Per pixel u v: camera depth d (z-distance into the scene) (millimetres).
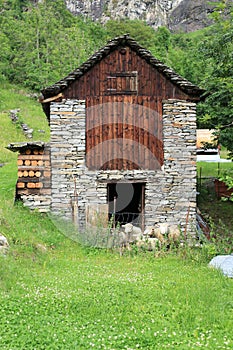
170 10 127375
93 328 7332
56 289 9164
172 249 14406
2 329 7031
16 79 56750
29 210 16531
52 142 16109
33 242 12961
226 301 9102
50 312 7914
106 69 16328
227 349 6680
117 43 16141
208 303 8891
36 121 41031
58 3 87812
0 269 9812
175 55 54562
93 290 9359
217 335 7336
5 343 6586
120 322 7688
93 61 16047
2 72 56500
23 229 13922
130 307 8477
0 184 20078
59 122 16109
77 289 9336
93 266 12000
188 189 16531
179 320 7949
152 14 127500
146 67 16469
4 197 17281
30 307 7996
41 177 16734
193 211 16484
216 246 13812
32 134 37344
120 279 10375
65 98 16141
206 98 18781
